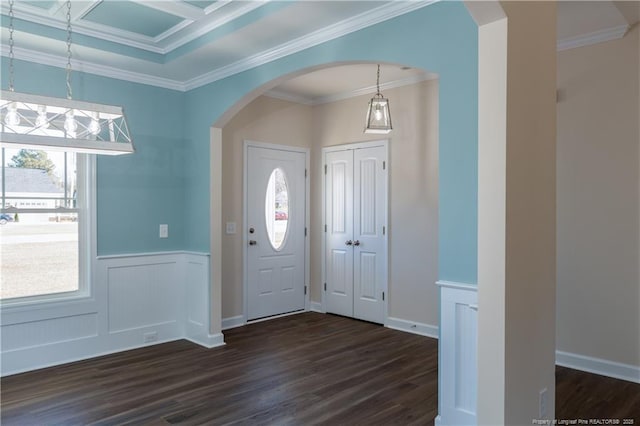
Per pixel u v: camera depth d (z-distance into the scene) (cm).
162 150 455
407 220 491
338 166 559
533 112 206
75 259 404
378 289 519
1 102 222
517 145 194
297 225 576
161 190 454
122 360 396
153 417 286
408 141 489
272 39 353
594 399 312
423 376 357
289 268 569
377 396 319
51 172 390
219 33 351
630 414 289
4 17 327
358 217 538
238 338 463
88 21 350
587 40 359
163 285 455
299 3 293
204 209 447
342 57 327
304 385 339
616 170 352
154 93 450
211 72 432
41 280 384
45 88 381
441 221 274
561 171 377
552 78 224
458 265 267
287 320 536
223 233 501
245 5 321
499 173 187
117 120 422
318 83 509
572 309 373
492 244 189
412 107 486
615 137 352
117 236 423
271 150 547
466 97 263
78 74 400
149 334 443
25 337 370
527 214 202
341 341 453
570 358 374
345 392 326
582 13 316
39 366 376
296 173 574
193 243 460
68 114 241
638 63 340
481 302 192
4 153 366
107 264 416
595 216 362
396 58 296
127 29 368
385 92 510
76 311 396
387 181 506
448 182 271
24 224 376
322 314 568
